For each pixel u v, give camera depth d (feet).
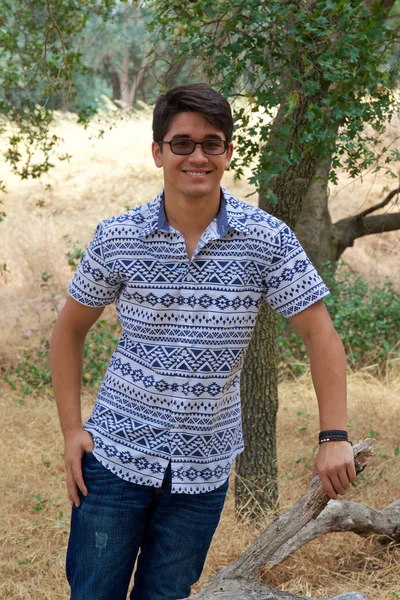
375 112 11.94
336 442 6.59
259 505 13.85
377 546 12.70
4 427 19.79
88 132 45.98
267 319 13.88
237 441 7.11
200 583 11.62
